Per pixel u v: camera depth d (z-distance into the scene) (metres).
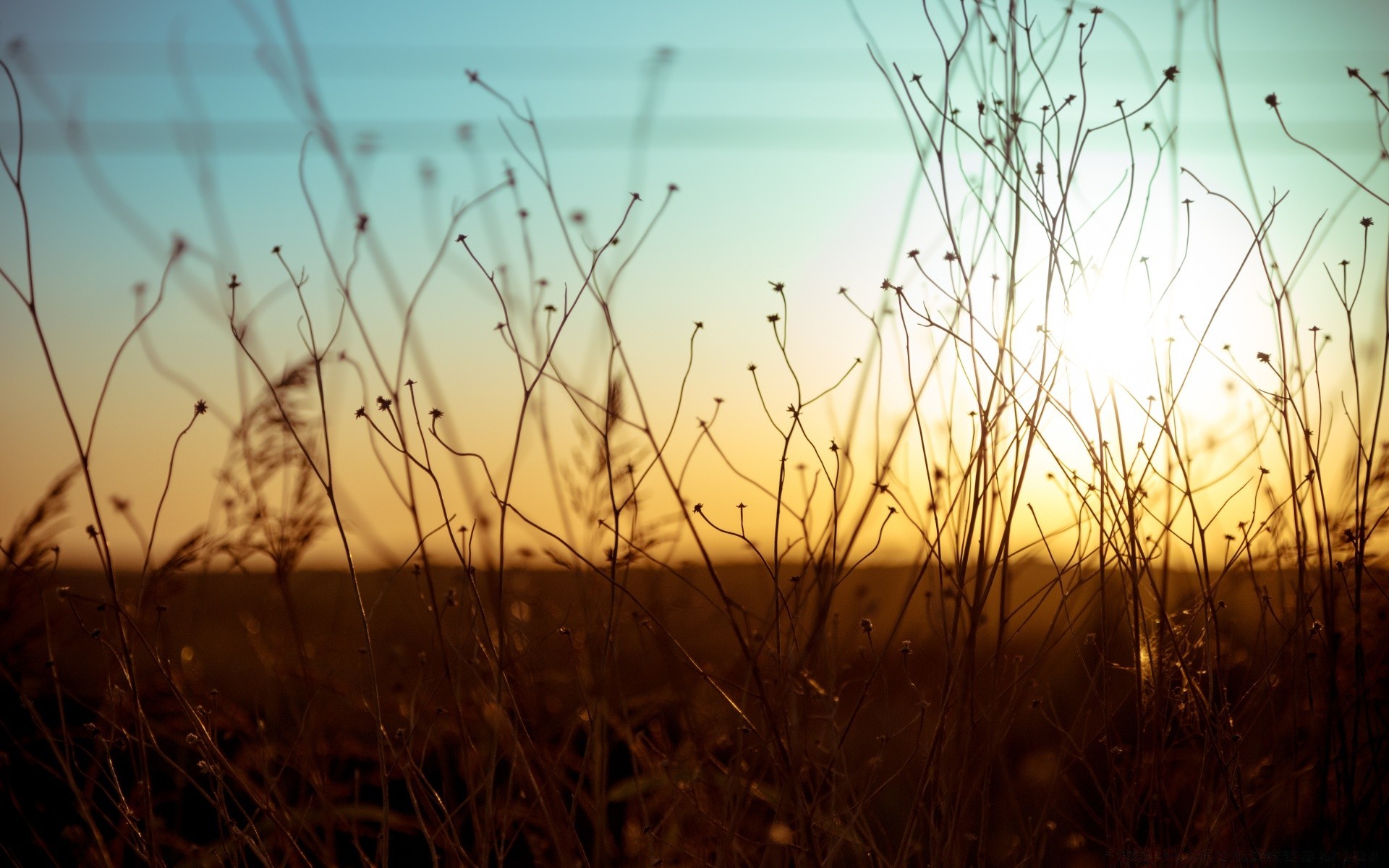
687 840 2.04
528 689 2.03
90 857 1.91
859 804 1.76
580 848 1.77
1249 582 2.10
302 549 2.07
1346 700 1.94
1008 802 2.12
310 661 2.23
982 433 1.77
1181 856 1.79
